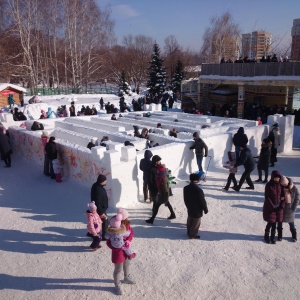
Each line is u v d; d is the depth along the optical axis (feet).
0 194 33.27
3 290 18.74
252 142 44.14
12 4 117.60
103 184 22.43
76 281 19.36
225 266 20.27
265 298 17.48
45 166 38.32
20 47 137.69
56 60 134.51
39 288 18.84
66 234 24.72
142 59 208.23
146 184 29.30
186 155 36.37
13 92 96.53
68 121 64.90
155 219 26.61
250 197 30.86
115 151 28.04
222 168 39.65
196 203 22.34
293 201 21.95
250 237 23.66
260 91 87.40
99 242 22.61
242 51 170.09
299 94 83.97
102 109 98.17
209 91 96.84
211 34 160.25
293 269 19.80
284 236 23.71
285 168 40.09
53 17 130.00
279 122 46.98
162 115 72.02
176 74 147.84
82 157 33.50
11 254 22.30
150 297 17.81
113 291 18.39
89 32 140.05
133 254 17.84
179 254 21.67
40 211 28.81
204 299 17.53
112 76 204.64
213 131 48.01
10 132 49.83
